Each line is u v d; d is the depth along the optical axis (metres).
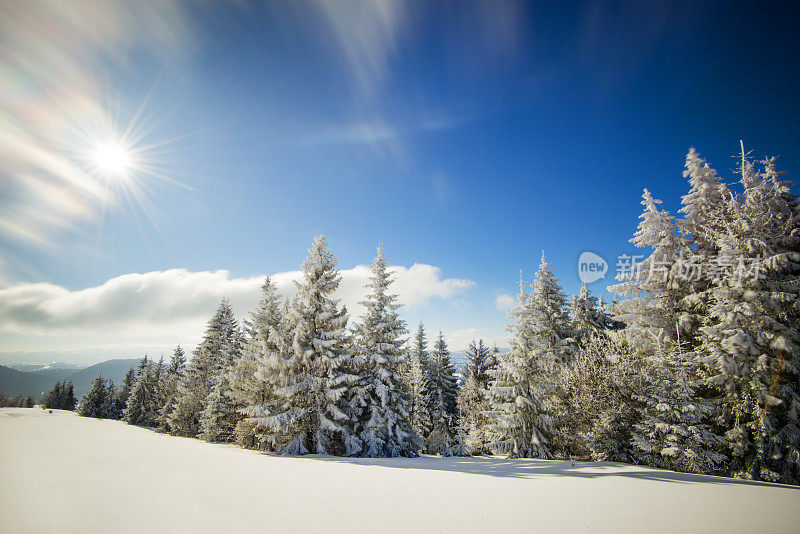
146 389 60.25
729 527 6.18
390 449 21.75
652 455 16.53
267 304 29.91
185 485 8.23
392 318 25.05
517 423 22.62
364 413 23.31
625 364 19.70
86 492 7.02
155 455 13.69
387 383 23.53
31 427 24.14
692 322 20.45
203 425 33.00
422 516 6.30
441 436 37.19
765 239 17.59
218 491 7.80
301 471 11.62
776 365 16.03
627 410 18.52
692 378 18.61
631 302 22.70
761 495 9.32
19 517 5.26
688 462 15.41
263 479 9.63
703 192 21.64
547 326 30.91
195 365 43.12
